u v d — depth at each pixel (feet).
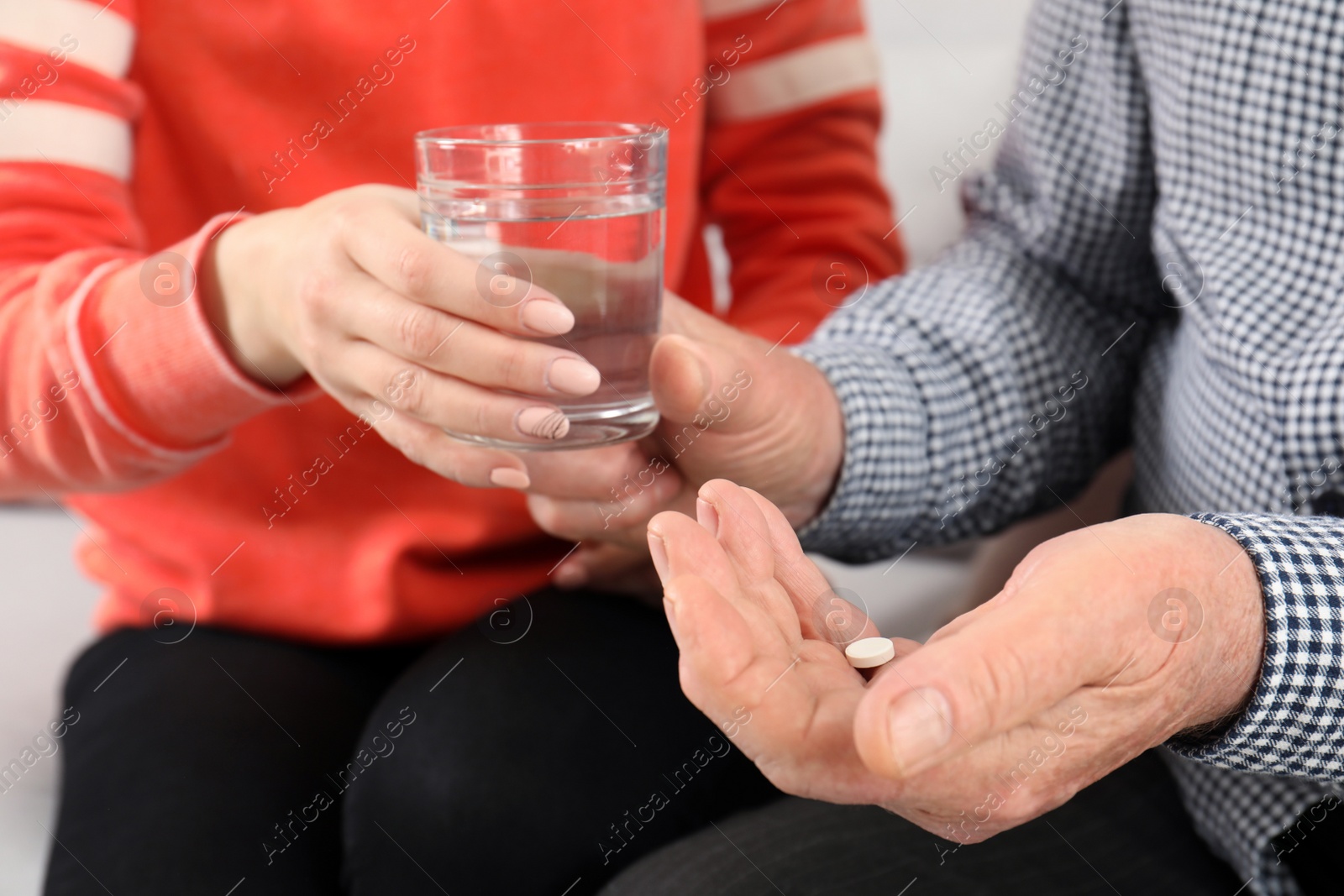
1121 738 2.36
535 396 2.56
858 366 2.95
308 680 3.07
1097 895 2.60
